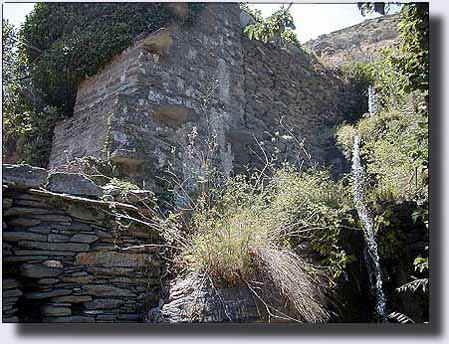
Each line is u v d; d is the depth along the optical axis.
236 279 2.58
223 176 4.18
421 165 3.23
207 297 2.46
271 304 2.53
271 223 3.03
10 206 2.30
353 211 3.57
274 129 5.77
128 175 3.69
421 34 2.88
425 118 3.44
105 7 4.81
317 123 6.70
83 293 2.45
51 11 5.20
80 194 2.61
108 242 2.61
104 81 4.39
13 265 2.27
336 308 2.95
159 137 4.09
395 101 5.46
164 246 2.85
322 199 3.61
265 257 2.65
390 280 3.33
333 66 7.69
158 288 2.72
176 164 4.13
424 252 3.33
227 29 5.43
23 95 4.95
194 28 4.91
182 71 4.58
